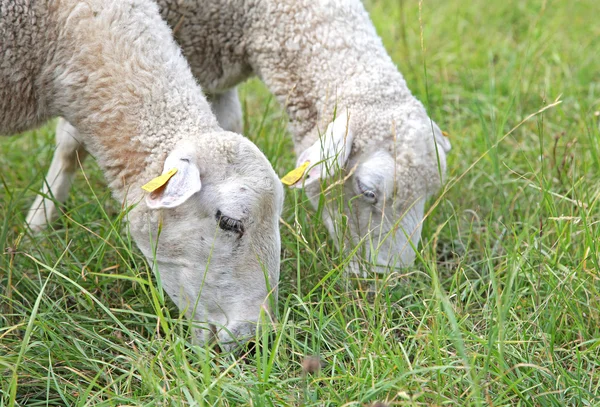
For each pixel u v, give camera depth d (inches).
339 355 167.5
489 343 149.4
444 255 221.3
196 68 225.5
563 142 259.0
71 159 227.3
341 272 176.2
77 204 229.1
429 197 203.2
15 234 211.2
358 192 197.5
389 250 192.4
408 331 177.3
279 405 149.7
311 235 199.0
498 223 220.4
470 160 255.9
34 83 180.7
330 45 209.0
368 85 204.1
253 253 163.8
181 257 165.5
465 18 377.7
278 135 253.6
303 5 210.4
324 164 193.8
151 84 171.0
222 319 166.1
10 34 172.6
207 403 146.0
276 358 160.7
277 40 213.8
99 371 154.9
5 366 151.9
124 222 176.4
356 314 172.9
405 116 200.1
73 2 172.1
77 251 198.1
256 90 319.6
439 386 150.5
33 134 260.1
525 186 230.1
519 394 150.2
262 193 161.9
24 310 180.1
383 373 153.9
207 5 215.0
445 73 308.7
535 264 193.8
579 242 197.6
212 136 165.9
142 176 169.9
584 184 221.9
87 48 171.8
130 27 173.2
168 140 169.0
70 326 167.9
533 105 294.0
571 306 176.7
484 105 294.0
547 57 327.3
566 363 170.7
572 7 385.1
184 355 147.1
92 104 173.2
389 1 396.5
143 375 148.4
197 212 162.6
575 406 155.6
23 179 246.5
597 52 334.0
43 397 158.6
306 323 177.3
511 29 357.7
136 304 185.5
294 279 196.5
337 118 199.6
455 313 175.6
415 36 352.5
